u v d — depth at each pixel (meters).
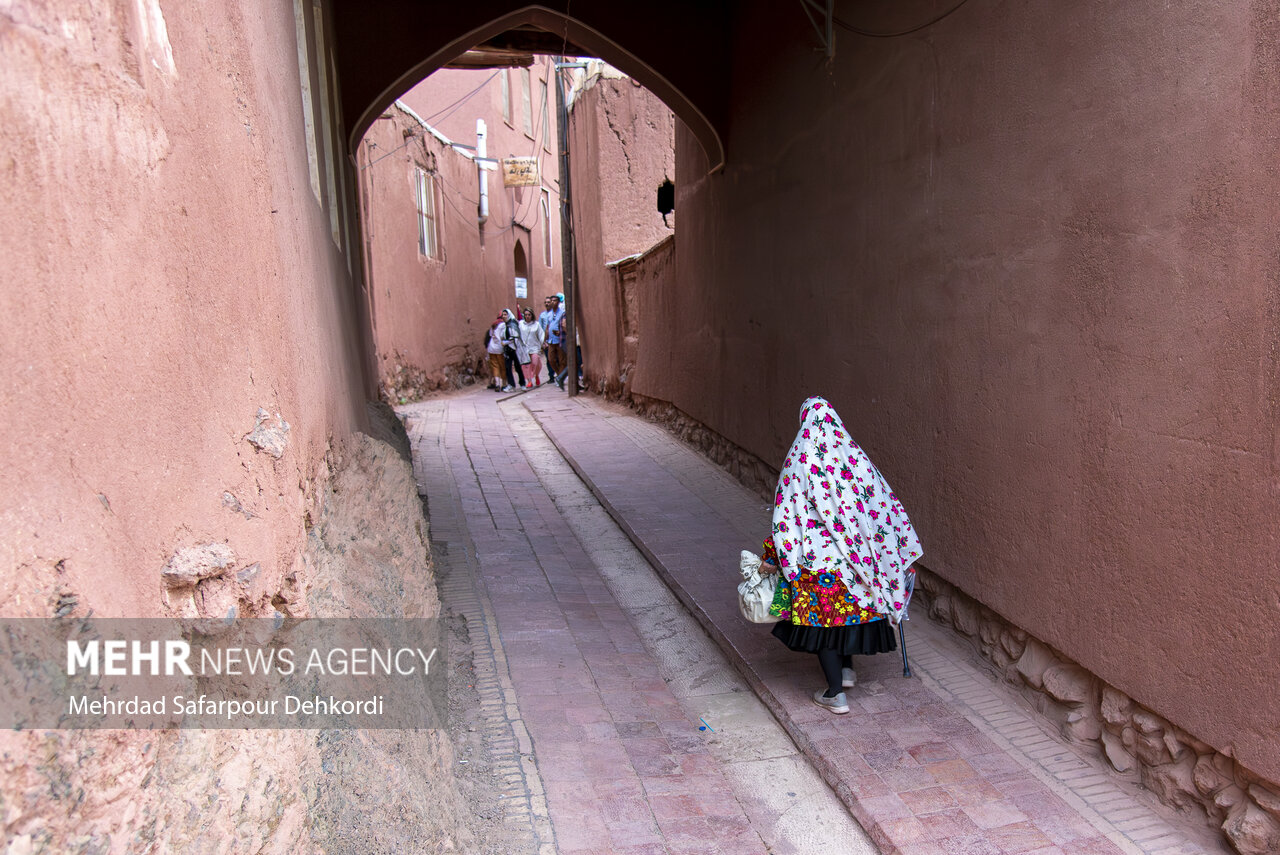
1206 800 3.04
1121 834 3.11
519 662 4.74
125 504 1.40
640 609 5.69
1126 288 3.27
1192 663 2.99
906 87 4.93
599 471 9.50
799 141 6.65
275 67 3.08
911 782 3.48
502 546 7.01
